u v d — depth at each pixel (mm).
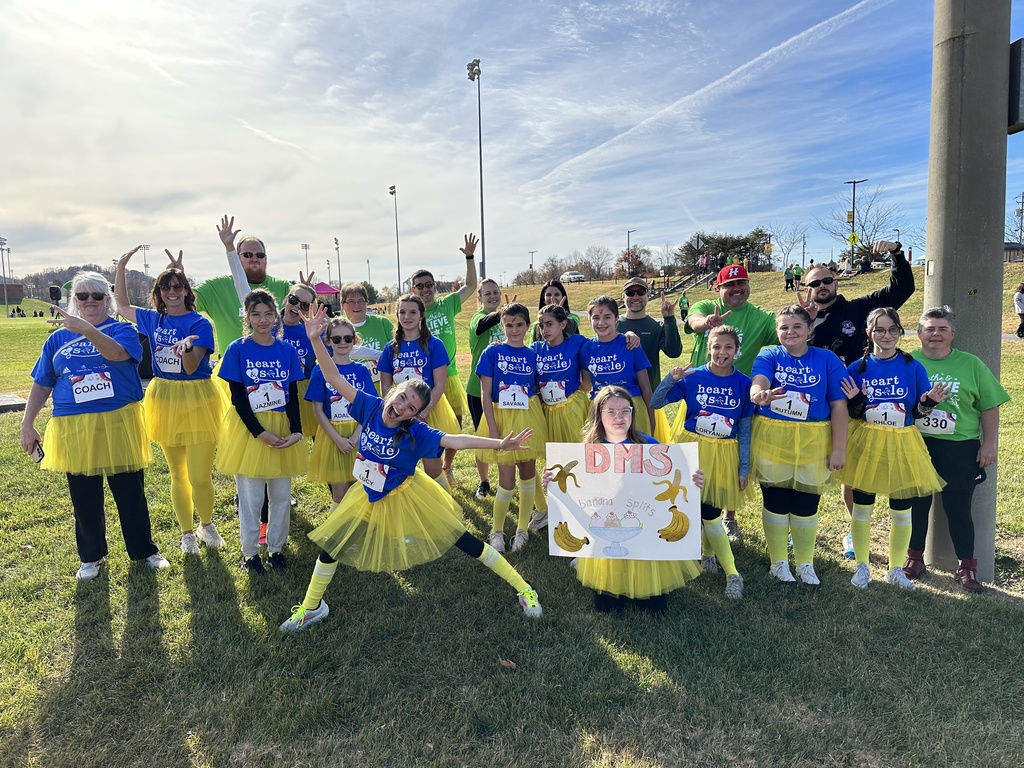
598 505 3684
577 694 3012
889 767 2549
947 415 4039
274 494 4285
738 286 4973
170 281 4344
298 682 3092
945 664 3207
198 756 2629
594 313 4734
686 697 2984
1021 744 2641
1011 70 3986
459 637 3512
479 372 4902
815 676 3121
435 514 3598
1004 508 5273
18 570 4281
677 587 3873
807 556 4156
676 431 4398
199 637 3480
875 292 4777
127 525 4273
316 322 3592
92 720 2832
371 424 3541
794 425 3977
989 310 4145
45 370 4062
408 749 2666
